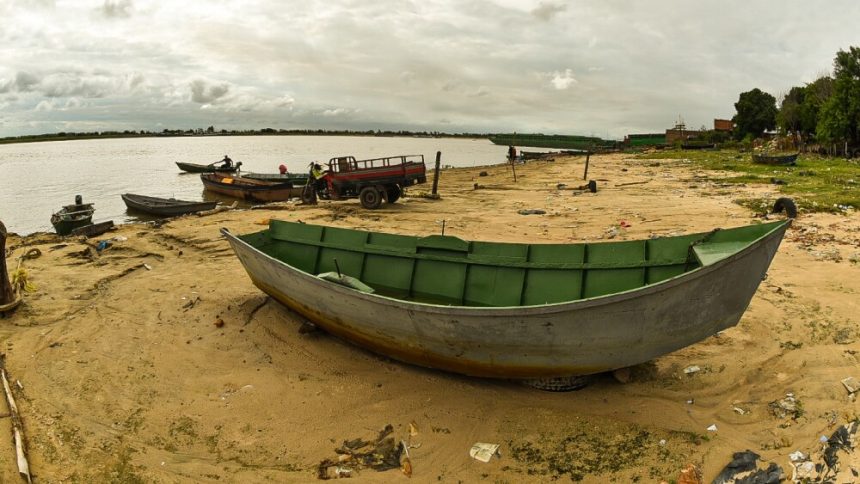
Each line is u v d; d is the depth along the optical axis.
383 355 7.38
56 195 31.31
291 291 7.87
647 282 6.75
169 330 8.24
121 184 37.91
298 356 7.45
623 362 5.88
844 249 10.88
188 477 5.04
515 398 6.26
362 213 18.84
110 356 7.35
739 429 5.41
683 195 20.44
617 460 5.10
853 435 4.89
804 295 8.55
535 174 36.34
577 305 5.37
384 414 6.06
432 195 22.89
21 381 6.58
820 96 46.91
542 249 7.50
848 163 32.06
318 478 5.04
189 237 14.10
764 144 56.97
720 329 5.80
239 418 6.00
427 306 6.02
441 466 5.18
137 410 6.11
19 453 5.09
